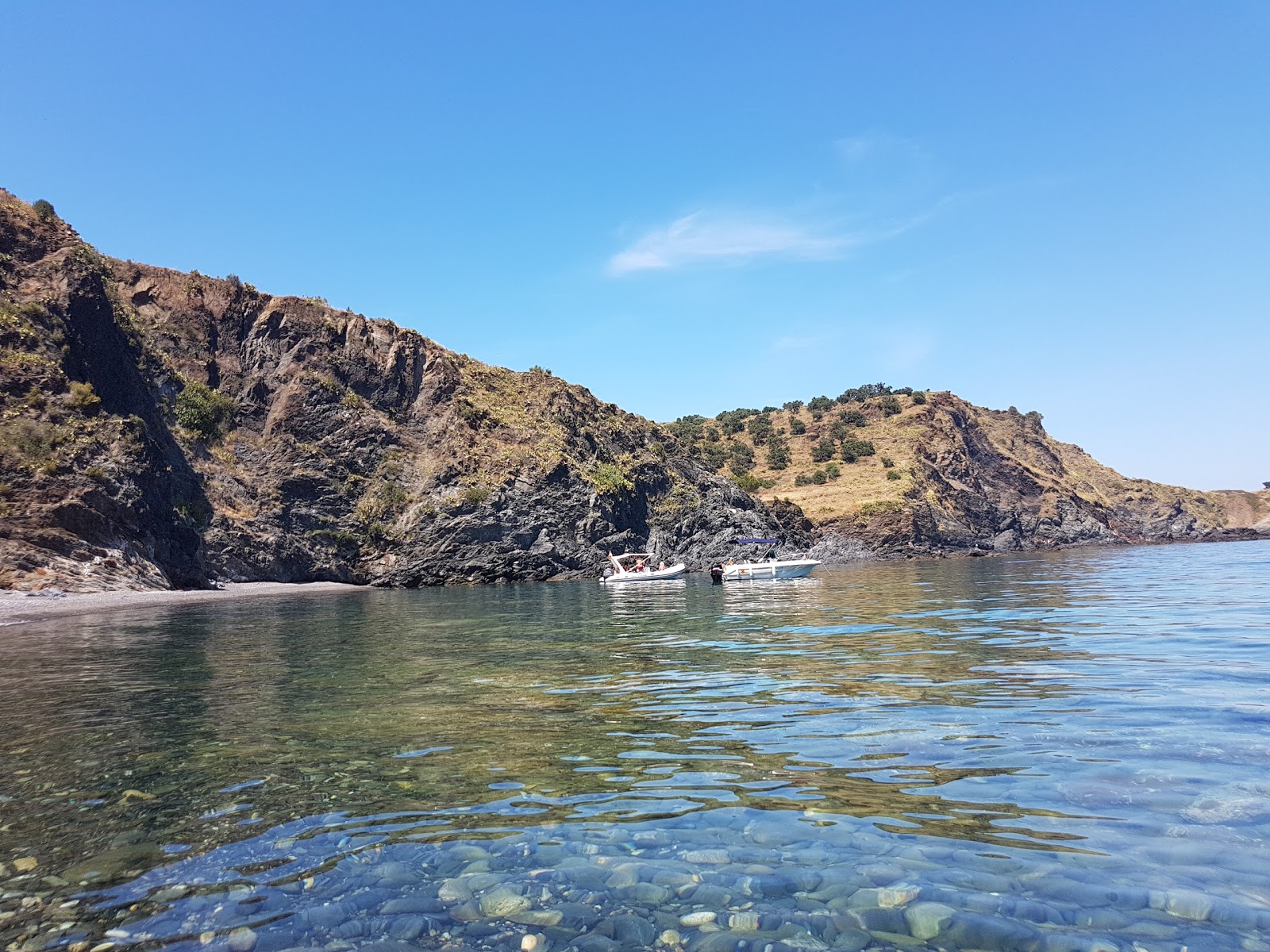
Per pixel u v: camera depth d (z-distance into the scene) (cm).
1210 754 694
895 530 10019
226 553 5794
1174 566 5344
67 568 4047
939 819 568
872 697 1037
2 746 862
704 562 8081
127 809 640
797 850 521
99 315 5219
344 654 1708
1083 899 434
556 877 494
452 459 7300
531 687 1217
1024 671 1190
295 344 7412
